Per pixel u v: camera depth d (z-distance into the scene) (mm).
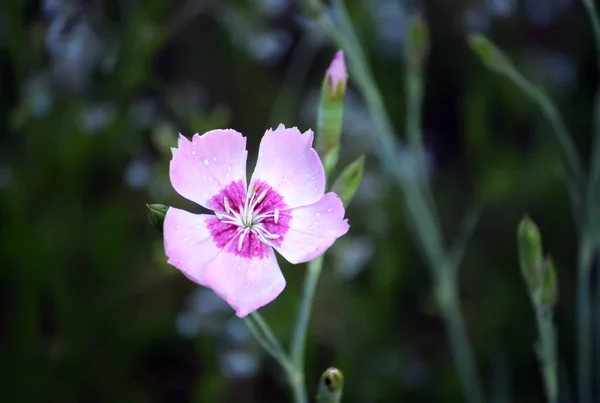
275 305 401
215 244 287
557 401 404
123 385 406
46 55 411
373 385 406
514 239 451
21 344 398
